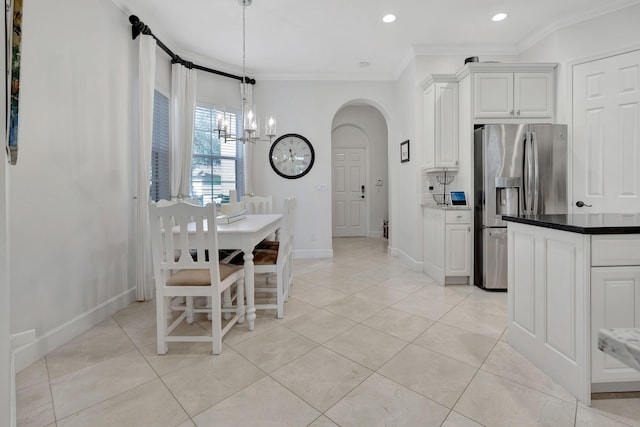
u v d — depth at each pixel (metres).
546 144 3.05
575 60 3.11
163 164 3.55
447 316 2.50
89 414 1.40
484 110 3.24
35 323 1.90
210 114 4.22
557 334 1.61
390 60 4.20
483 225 3.12
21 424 1.34
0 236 0.92
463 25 3.32
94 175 2.40
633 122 2.84
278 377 1.68
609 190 2.95
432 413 1.40
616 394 1.51
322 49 3.85
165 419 1.37
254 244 2.30
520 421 1.35
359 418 1.38
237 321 2.39
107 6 2.55
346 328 2.29
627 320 1.45
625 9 2.87
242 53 3.94
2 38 0.91
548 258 1.66
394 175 4.79
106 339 2.14
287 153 4.68
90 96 2.36
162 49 3.40
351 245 5.80
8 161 1.15
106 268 2.53
